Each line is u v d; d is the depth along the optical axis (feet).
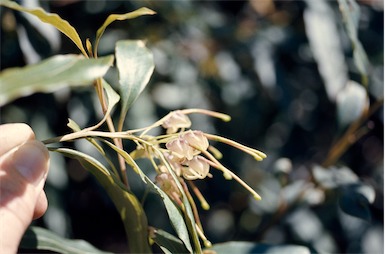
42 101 2.60
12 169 1.35
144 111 2.77
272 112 3.11
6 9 2.21
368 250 3.00
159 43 2.93
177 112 1.44
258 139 3.17
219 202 3.41
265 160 3.18
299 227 2.81
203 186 3.29
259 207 2.98
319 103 3.21
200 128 2.98
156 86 2.90
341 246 2.97
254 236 2.92
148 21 2.90
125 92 1.45
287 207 2.30
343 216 2.96
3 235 1.31
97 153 2.65
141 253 1.50
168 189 1.41
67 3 2.70
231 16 3.23
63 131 2.69
